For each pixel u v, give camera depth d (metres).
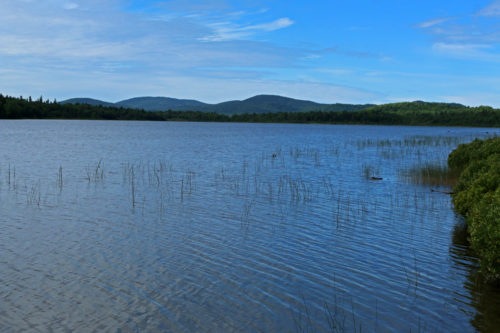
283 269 12.10
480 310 9.81
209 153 48.91
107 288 10.65
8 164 34.22
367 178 29.98
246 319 9.30
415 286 11.09
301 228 16.39
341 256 13.25
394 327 9.06
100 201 20.56
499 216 11.84
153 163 37.19
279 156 46.34
